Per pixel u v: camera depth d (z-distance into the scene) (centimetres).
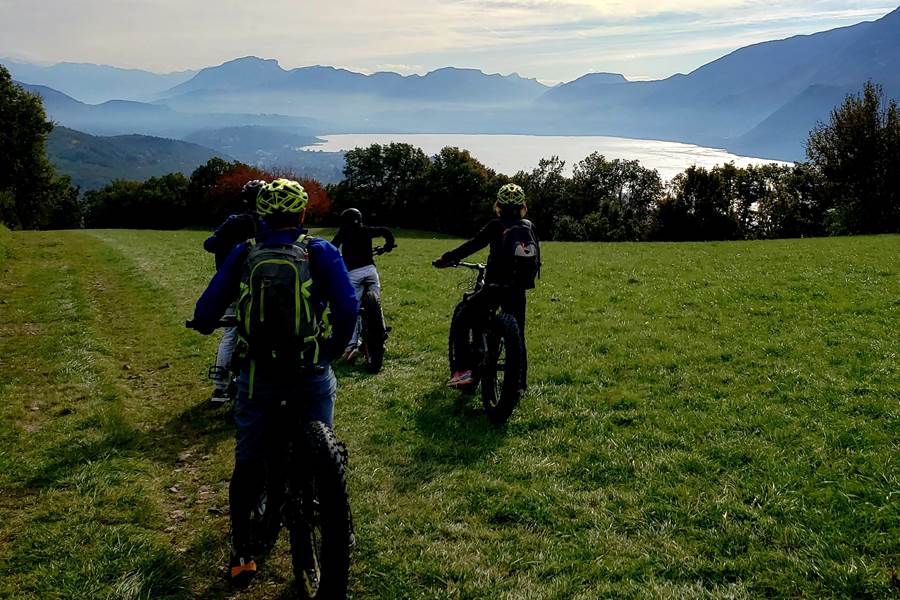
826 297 1480
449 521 568
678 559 491
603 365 1012
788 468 626
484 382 816
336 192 11044
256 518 523
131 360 1160
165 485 664
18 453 724
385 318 1445
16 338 1320
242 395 446
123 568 505
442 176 10488
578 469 659
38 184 7119
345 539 393
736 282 1772
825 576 455
